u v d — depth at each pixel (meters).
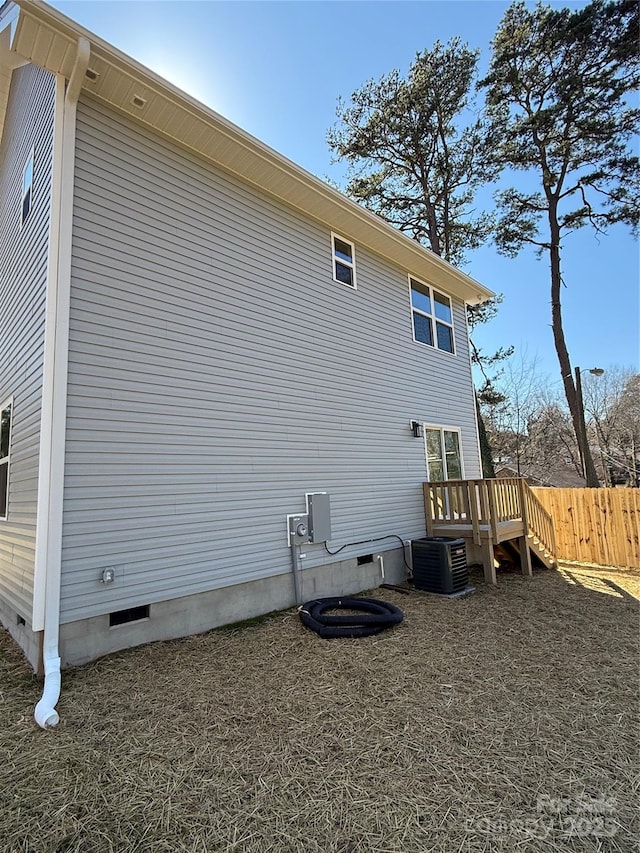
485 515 7.39
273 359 5.75
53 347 3.76
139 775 2.40
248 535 5.12
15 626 4.53
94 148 4.27
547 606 5.85
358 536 6.65
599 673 3.77
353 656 4.04
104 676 3.49
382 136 14.70
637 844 1.98
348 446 6.73
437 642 4.45
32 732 2.80
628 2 12.45
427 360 8.94
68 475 3.75
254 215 5.79
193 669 3.68
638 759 2.58
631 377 24.45
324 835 2.02
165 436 4.47
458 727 2.90
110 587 3.92
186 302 4.84
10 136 6.52
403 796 2.26
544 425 23.56
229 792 2.29
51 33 3.72
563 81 13.41
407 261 8.41
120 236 4.36
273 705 3.15
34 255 4.55
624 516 8.83
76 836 2.00
